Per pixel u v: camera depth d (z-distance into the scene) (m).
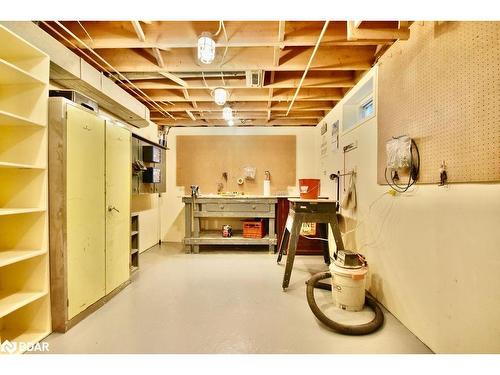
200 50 2.11
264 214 4.25
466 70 1.41
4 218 1.87
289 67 2.65
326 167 4.43
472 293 1.40
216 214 4.27
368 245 2.65
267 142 5.20
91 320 2.09
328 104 4.08
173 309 2.28
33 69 1.83
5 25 1.69
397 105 2.10
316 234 4.14
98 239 2.30
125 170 2.79
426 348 1.73
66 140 1.91
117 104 3.08
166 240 5.18
